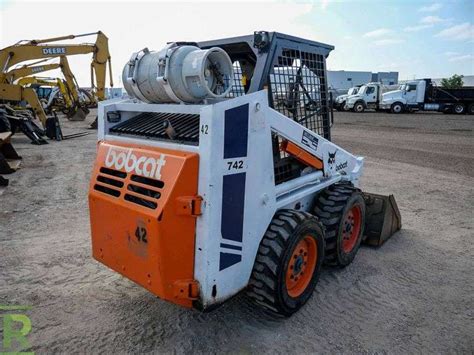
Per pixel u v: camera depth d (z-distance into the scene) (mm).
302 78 3479
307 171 3576
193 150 2402
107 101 3279
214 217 2404
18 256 4199
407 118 23719
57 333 2900
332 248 3660
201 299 2479
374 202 4531
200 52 2486
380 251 4449
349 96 29859
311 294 3266
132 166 2633
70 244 4543
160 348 2734
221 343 2789
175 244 2367
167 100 2820
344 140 14047
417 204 6328
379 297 3445
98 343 2787
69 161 9812
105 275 3793
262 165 2738
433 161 10078
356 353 2711
